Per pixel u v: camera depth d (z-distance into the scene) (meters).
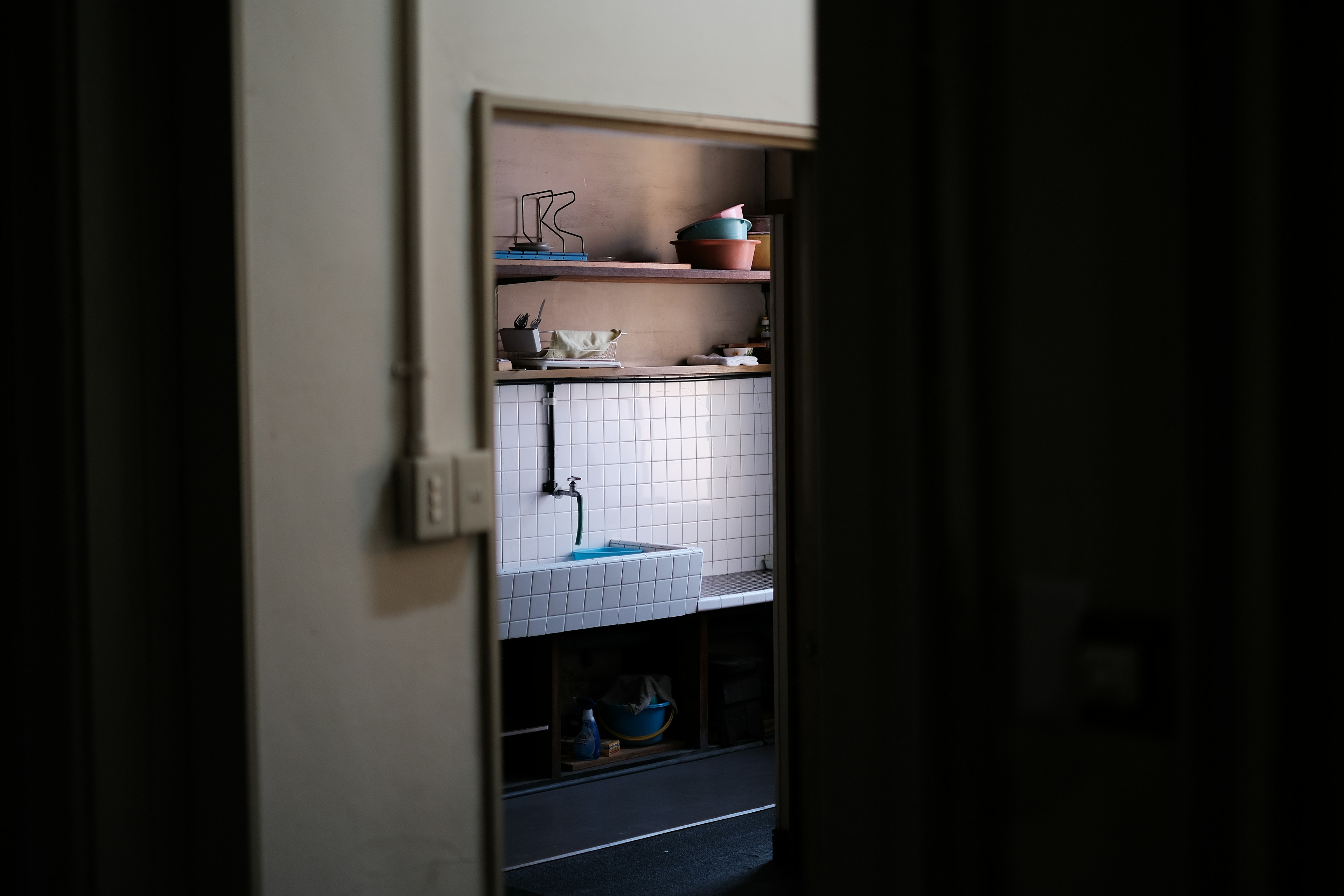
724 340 5.40
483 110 2.46
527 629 4.34
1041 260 0.72
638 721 4.85
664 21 2.76
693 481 5.35
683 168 5.20
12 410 2.08
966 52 0.73
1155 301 0.67
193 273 2.20
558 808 4.33
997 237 0.74
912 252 0.75
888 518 0.79
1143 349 0.67
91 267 2.09
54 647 2.12
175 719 2.27
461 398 2.48
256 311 2.18
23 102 2.06
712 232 4.98
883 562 0.80
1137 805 0.69
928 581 0.76
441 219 2.43
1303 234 0.61
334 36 2.27
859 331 0.80
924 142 0.75
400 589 2.41
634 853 3.88
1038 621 0.73
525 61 2.54
